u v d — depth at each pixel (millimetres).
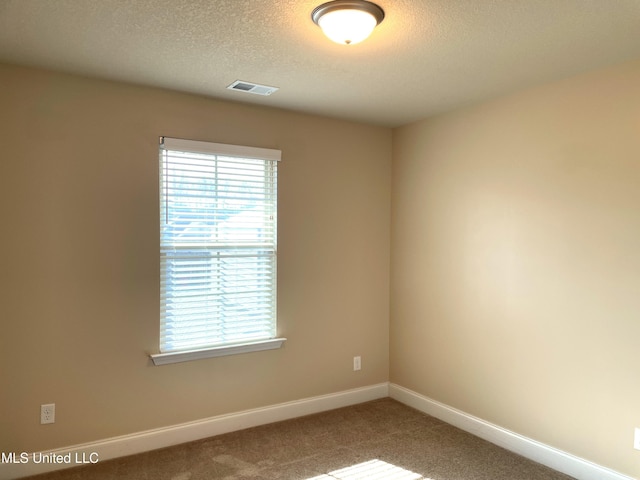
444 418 3426
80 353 2701
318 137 3531
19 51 2293
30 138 2541
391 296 3920
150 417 2918
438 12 1851
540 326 2807
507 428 2996
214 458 2803
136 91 2820
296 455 2857
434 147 3520
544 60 2377
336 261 3656
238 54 2309
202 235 3098
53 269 2615
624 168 2408
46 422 2617
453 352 3377
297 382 3494
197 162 3061
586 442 2574
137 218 2848
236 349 3184
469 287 3252
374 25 1872
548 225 2758
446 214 3424
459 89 2861
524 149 2885
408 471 2670
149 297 2898
